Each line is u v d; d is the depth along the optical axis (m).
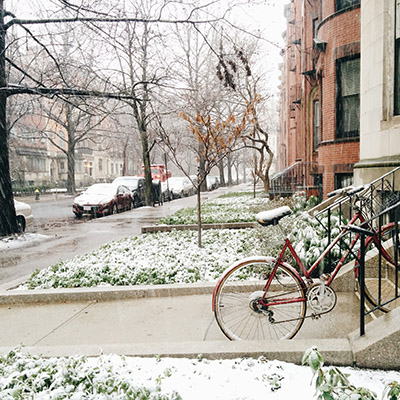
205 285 5.49
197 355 3.39
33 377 2.81
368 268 5.06
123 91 11.85
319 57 13.77
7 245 11.24
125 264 6.90
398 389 2.08
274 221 3.85
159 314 4.84
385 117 7.36
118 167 73.44
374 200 6.52
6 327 4.75
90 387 2.69
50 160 52.47
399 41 7.17
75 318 4.91
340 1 13.23
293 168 18.84
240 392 2.83
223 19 9.49
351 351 3.19
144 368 3.24
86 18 9.59
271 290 4.46
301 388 2.86
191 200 27.28
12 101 26.30
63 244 11.34
